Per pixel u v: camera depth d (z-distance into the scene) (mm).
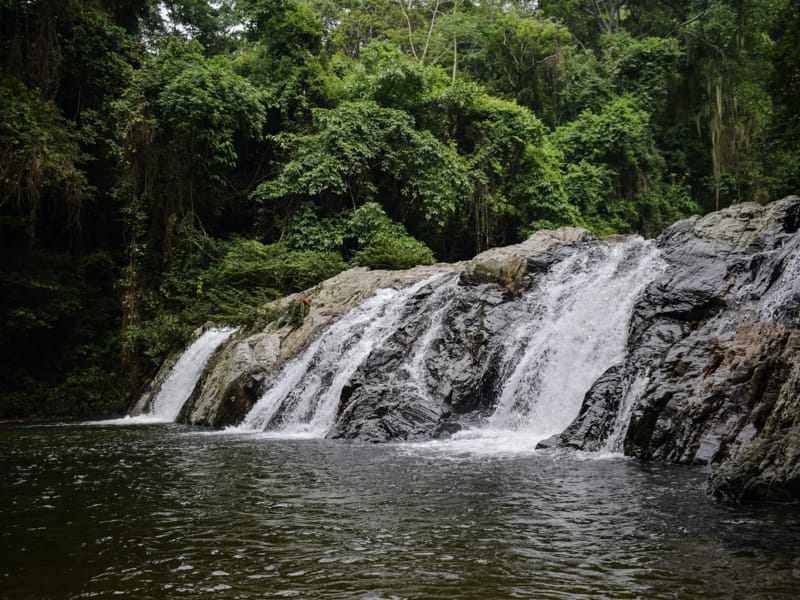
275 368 17688
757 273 11344
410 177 27906
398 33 48156
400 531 5844
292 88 30078
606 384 11281
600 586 4359
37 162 21547
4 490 8141
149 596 4320
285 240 26609
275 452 11273
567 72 41750
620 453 10203
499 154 31016
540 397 12898
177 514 6652
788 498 6750
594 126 38375
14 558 5215
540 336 13828
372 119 28266
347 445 12031
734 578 4461
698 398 9711
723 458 8961
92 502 7340
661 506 6660
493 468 9023
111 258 26391
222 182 26984
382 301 18406
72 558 5188
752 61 43906
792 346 9328
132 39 28609
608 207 36188
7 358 23469
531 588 4344
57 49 25141
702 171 43344
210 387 18438
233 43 40281
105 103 26094
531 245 16875
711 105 41531
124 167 25266
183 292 24875
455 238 31766
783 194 36219
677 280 12273
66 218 26016
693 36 43250
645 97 41562
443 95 30688
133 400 22953
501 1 47094
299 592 4340
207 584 4535
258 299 23000
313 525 6102
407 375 14570
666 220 38844
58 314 23594
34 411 22297
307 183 26469
